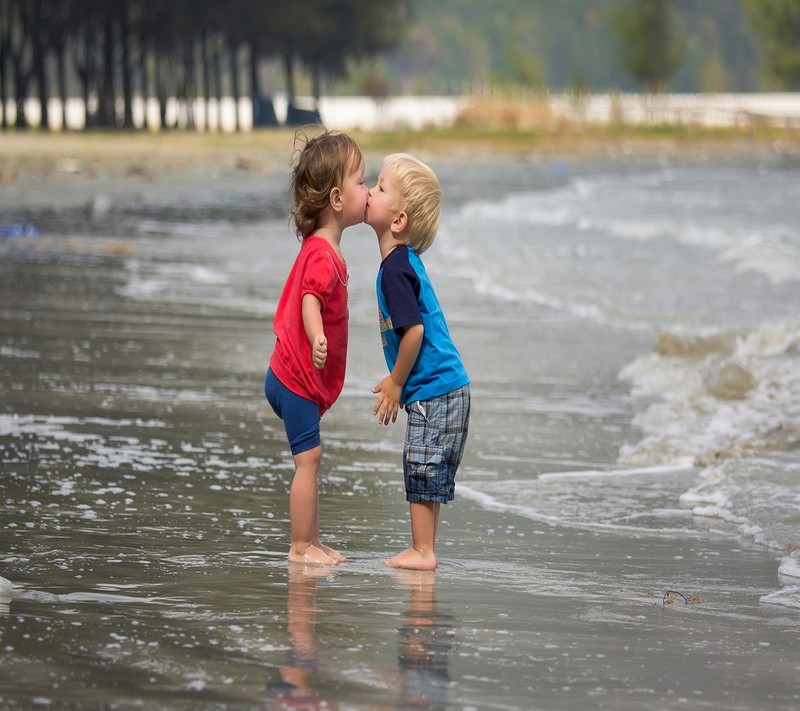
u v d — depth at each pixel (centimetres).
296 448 1230
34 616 949
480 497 1539
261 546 1241
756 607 1086
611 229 6300
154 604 1004
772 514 1444
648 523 1424
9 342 2744
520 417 2117
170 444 1761
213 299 3631
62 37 19862
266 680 825
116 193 8481
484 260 4919
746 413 1998
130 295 3662
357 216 1273
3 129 19362
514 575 1175
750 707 827
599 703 819
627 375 2555
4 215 6450
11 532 1238
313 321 1223
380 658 884
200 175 11062
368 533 1332
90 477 1523
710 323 3366
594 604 1074
